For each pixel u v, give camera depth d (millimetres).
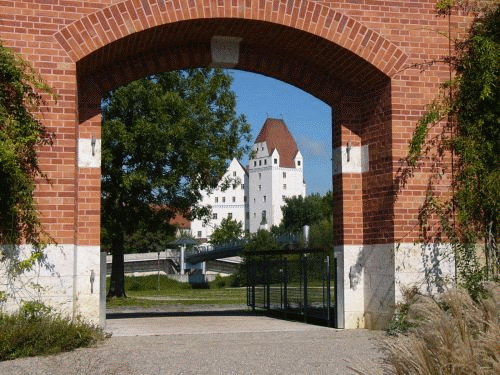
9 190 10953
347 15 12852
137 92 29141
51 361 9234
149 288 65500
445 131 13047
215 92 31594
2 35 11352
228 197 146000
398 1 13094
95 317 12188
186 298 35156
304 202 107000
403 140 12922
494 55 12805
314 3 12703
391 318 12602
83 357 9578
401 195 12812
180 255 79812
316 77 14125
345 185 13734
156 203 31156
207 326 14328
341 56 13156
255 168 145125
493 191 12672
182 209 31578
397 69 12984
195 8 12156
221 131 31969
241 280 66938
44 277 11117
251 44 13953
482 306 4773
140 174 29031
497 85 12812
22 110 11156
